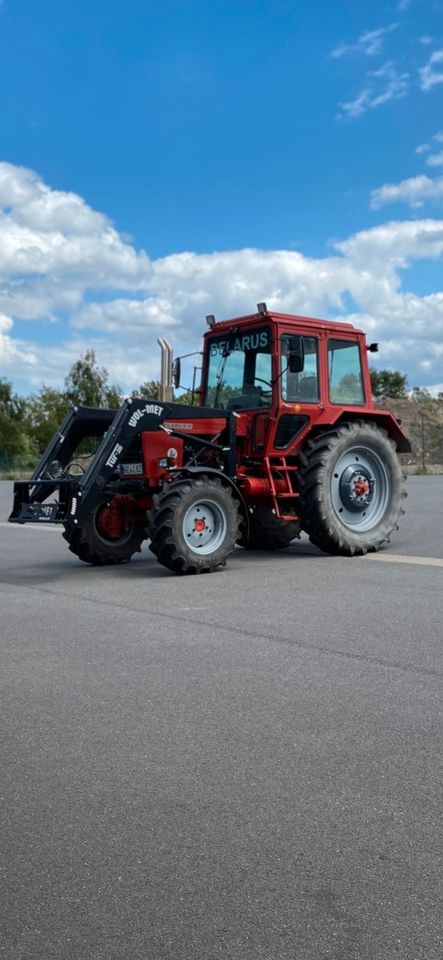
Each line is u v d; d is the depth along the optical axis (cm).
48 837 310
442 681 488
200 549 935
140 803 335
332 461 1042
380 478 1096
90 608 734
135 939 249
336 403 1091
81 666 536
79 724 427
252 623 653
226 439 1039
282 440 1042
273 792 342
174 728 418
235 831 311
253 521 1126
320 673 509
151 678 505
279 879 278
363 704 449
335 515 1046
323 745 391
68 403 5538
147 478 967
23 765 375
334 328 1089
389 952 241
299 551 1141
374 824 314
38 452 5594
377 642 582
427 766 365
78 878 282
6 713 446
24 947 246
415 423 4738
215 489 941
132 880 280
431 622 643
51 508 952
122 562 1060
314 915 258
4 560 1099
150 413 966
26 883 280
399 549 1113
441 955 239
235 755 381
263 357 1054
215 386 1105
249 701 457
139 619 680
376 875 279
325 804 331
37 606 749
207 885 276
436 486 2609
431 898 266
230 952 242
